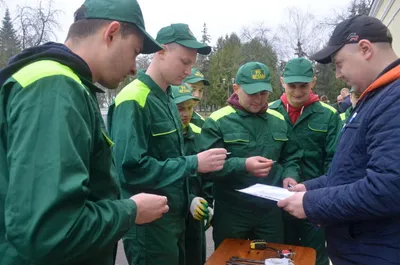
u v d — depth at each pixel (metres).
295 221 3.08
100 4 1.34
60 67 1.20
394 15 6.64
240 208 2.64
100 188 1.33
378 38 1.62
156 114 2.27
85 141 1.15
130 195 2.25
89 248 1.10
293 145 3.07
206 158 2.12
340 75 1.74
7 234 1.03
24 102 1.09
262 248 2.21
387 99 1.46
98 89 1.33
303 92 3.10
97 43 1.34
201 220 2.61
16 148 1.06
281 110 3.26
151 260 2.24
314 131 3.15
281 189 2.04
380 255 1.49
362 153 1.56
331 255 1.69
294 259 2.05
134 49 1.41
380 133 1.44
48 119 1.08
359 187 1.45
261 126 2.74
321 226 1.62
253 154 2.69
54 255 1.03
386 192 1.36
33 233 1.00
